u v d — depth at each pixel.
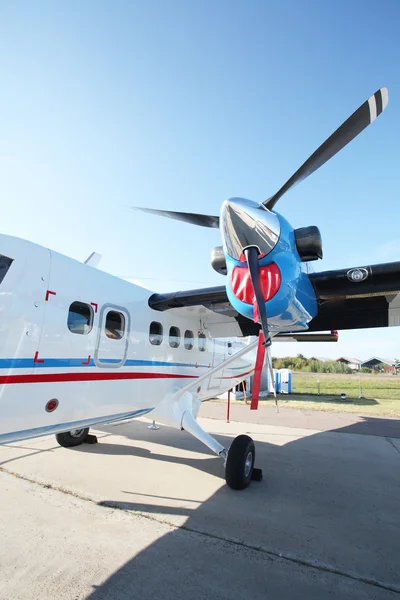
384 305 4.25
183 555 2.64
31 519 3.18
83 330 3.49
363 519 3.33
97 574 2.38
